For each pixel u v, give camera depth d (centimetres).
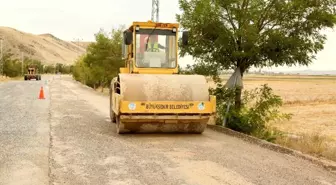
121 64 3491
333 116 2127
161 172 765
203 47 1414
